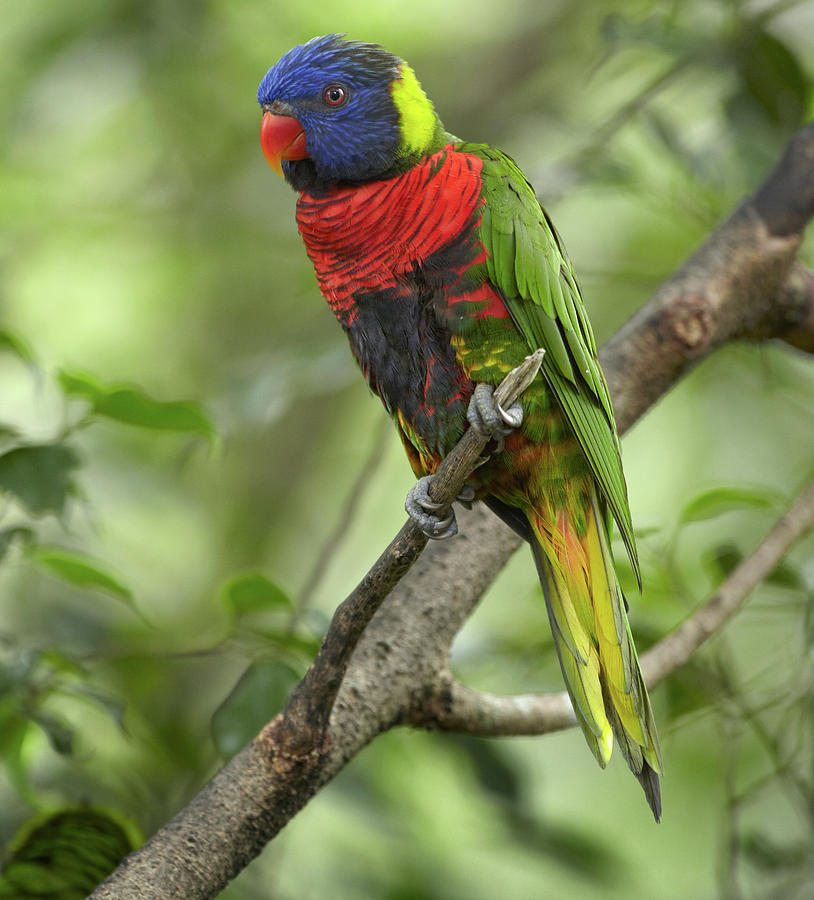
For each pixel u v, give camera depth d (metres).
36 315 11.57
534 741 10.33
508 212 5.18
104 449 9.32
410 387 5.50
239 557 10.41
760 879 6.54
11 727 5.55
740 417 10.62
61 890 4.83
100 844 4.92
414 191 5.22
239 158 11.22
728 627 8.05
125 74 9.98
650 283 7.89
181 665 8.02
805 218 6.12
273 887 6.57
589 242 10.76
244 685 5.34
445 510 4.86
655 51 8.10
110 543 9.75
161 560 10.09
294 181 5.75
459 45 11.81
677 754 8.84
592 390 5.29
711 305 5.95
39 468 5.11
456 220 5.14
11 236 11.24
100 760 6.79
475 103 11.45
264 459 11.07
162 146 11.39
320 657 4.44
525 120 10.98
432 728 5.18
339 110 5.50
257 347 10.95
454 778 7.47
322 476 11.63
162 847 4.43
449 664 5.22
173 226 11.26
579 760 10.30
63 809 4.98
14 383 10.24
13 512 8.84
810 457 10.39
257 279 11.45
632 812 9.99
